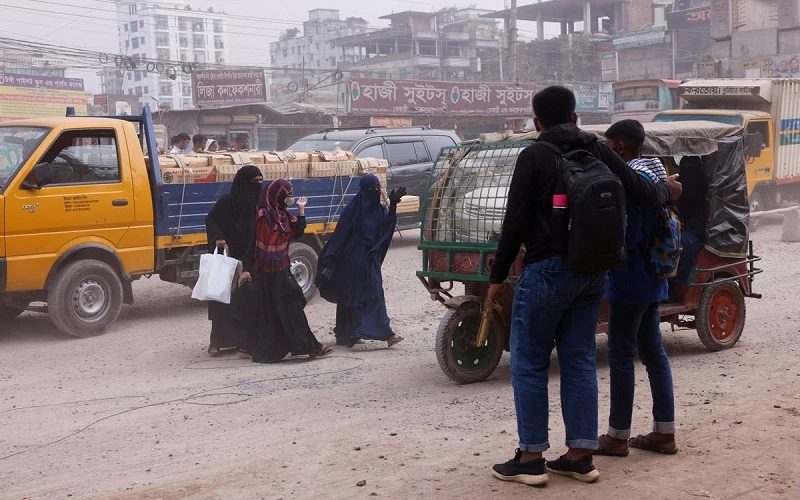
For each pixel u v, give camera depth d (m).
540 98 4.62
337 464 5.25
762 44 44.75
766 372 7.43
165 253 11.01
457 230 7.59
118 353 9.32
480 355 7.56
